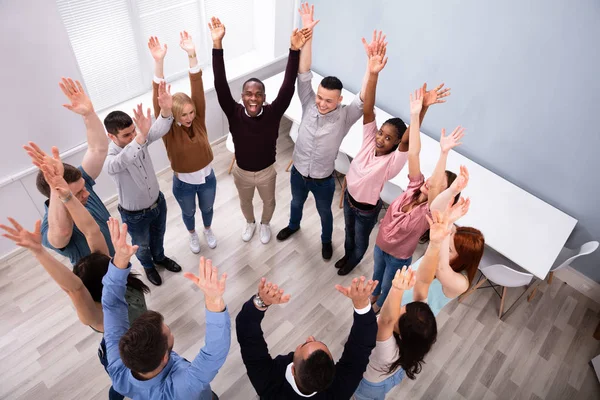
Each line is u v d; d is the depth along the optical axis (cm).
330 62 427
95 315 187
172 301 313
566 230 313
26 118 289
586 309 337
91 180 234
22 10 254
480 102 336
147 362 146
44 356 278
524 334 316
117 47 342
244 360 172
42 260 164
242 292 322
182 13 369
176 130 264
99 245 197
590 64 272
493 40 306
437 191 227
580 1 260
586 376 296
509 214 320
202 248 351
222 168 421
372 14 364
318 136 277
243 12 415
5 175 299
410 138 232
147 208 273
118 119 231
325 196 311
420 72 361
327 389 167
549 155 319
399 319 174
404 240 254
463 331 314
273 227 372
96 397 263
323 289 330
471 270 204
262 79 450
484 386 286
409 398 278
